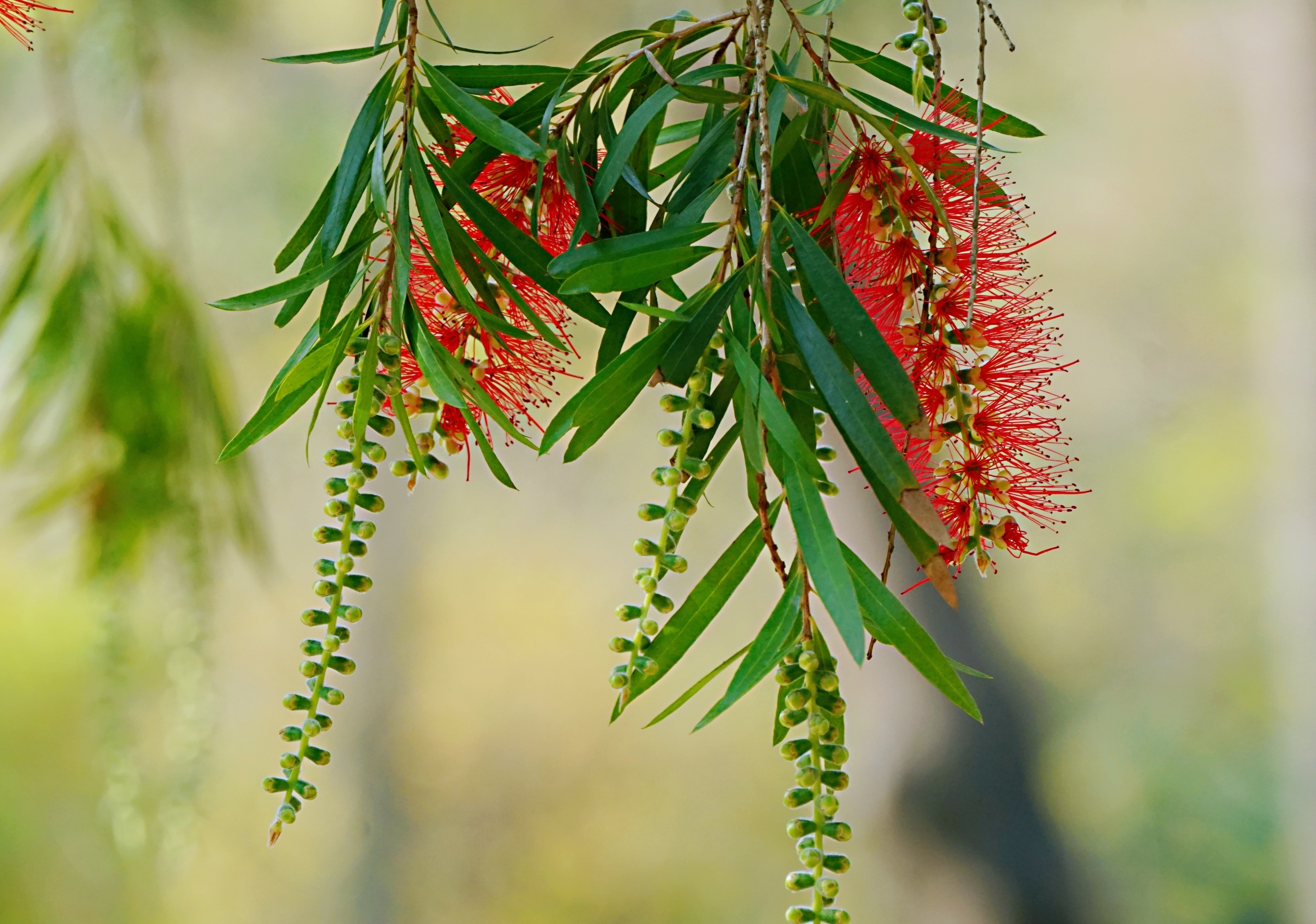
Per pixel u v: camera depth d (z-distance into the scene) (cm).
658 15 521
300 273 156
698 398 151
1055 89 712
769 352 151
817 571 149
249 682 788
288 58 156
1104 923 412
